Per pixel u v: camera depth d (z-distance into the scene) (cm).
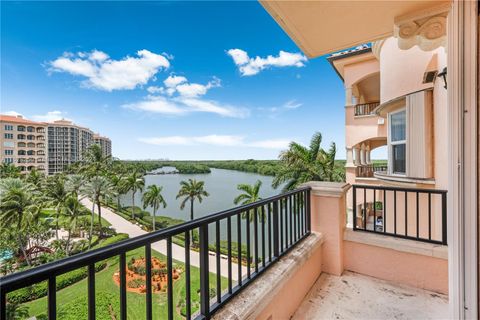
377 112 622
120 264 103
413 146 453
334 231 276
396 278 256
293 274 209
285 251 226
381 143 1282
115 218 2959
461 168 116
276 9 161
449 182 127
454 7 121
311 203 289
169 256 124
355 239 278
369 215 1123
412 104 457
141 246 110
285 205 237
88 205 3762
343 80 1077
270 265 202
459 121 117
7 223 1623
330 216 278
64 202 2020
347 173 988
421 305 221
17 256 1738
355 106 974
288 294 204
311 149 1247
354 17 169
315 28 183
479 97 110
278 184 1288
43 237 1955
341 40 201
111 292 1016
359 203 959
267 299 166
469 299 113
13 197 1700
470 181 113
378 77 1029
